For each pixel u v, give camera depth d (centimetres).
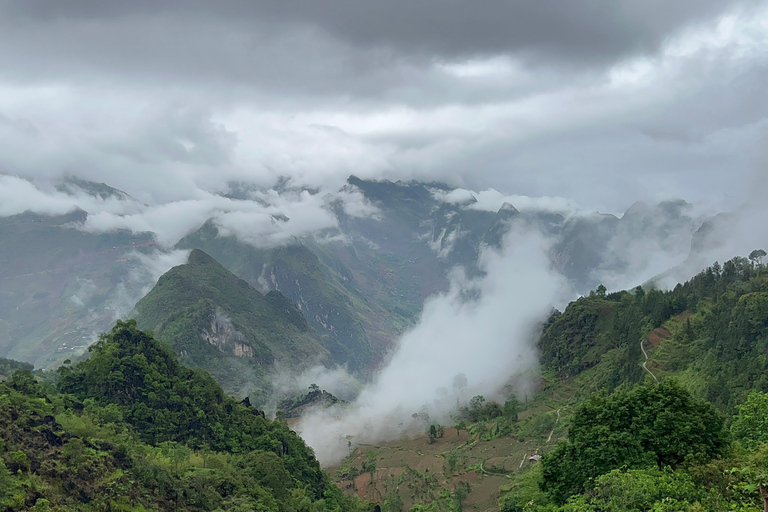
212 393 16675
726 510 6178
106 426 12406
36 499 8194
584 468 8319
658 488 6831
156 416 14450
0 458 8494
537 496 10569
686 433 7981
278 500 12794
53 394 13550
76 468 9369
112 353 15262
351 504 17125
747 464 6900
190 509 10475
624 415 8475
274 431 17188
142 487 10088
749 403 9594
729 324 19775
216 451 14762
